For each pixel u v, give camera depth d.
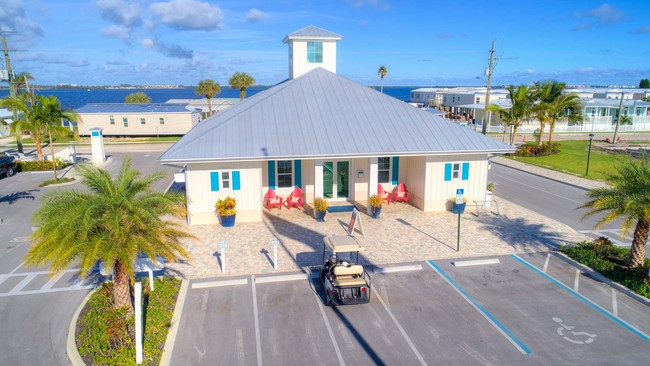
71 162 36.31
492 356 10.71
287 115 21.95
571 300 13.51
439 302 13.32
